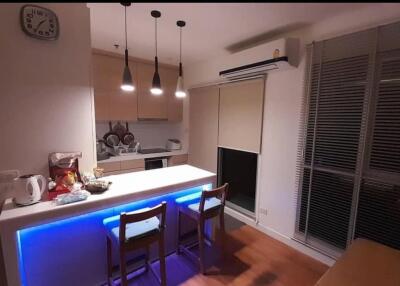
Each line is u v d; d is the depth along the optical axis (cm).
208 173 255
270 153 281
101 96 335
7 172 177
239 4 189
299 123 247
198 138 398
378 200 197
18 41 172
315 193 241
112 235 171
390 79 184
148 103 389
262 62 248
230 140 333
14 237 142
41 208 155
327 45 219
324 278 136
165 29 244
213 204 224
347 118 211
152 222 186
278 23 227
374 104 194
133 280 206
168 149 436
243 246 266
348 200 216
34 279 164
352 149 209
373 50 190
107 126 388
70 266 179
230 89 327
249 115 301
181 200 230
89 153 214
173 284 204
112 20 223
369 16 192
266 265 233
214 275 217
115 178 230
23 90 178
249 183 328
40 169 191
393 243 192
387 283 131
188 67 407
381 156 193
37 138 187
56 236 170
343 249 223
